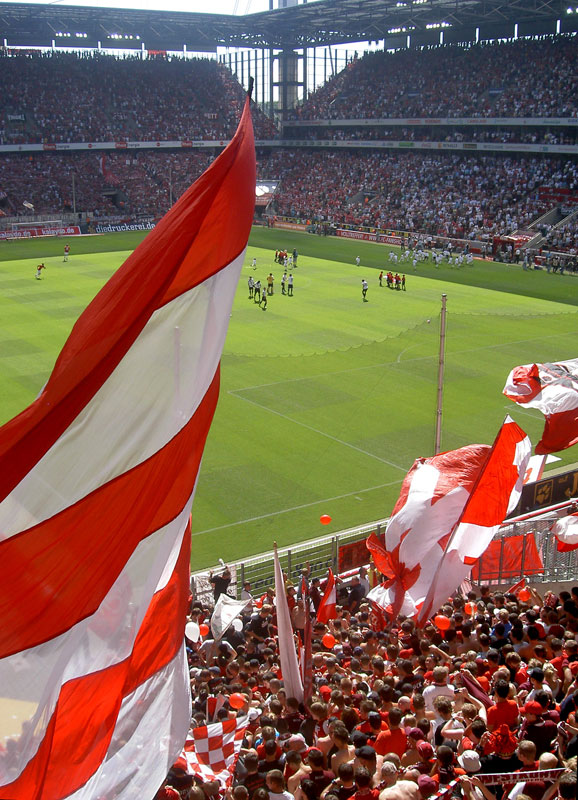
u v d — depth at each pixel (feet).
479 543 47.91
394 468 99.76
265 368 141.08
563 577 66.03
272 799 24.82
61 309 184.44
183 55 429.38
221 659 44.37
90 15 315.17
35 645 20.07
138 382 22.08
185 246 22.45
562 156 292.20
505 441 46.29
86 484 21.07
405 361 144.25
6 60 348.79
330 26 336.49
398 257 261.65
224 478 96.53
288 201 350.43
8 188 323.98
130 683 23.27
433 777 26.35
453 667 39.32
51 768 20.67
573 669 37.55
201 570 75.56
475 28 340.18
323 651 46.16
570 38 307.17
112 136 346.95
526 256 240.73
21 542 20.38
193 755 29.14
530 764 27.20
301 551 77.15
